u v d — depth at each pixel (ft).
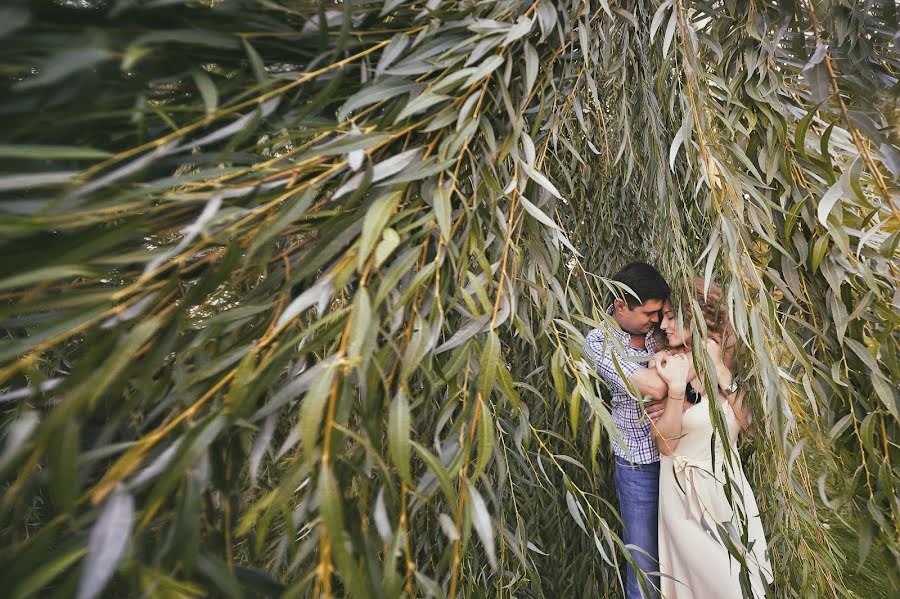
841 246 1.96
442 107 1.80
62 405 0.96
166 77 1.39
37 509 2.68
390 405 1.27
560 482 4.98
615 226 5.88
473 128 1.65
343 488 1.33
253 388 1.15
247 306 1.38
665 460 4.72
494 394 3.17
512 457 3.19
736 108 2.26
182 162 1.38
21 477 0.94
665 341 4.61
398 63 1.73
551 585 4.93
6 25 1.05
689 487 4.54
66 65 1.02
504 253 1.64
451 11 1.79
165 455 1.10
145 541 1.10
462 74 1.65
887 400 1.95
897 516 1.96
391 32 1.82
